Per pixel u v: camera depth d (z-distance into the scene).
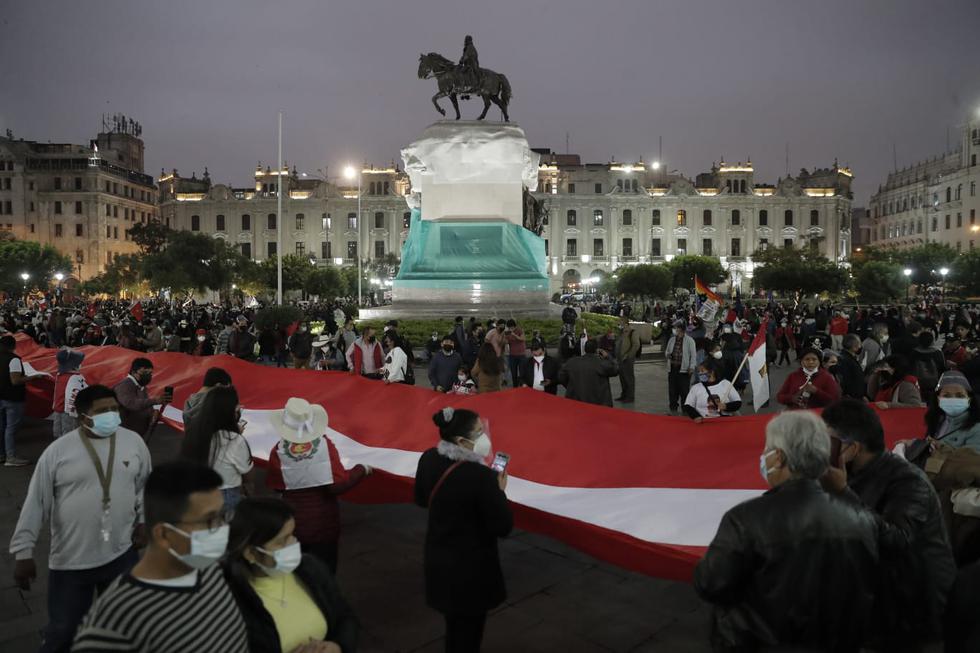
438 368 11.32
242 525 2.64
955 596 2.73
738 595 2.84
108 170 97.88
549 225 98.12
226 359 10.12
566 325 17.05
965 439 4.70
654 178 110.06
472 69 23.41
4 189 94.50
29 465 9.62
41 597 5.58
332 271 71.81
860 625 2.75
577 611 5.29
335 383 8.80
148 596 2.28
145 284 69.31
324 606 2.79
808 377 7.46
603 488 5.48
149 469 4.41
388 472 6.38
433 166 23.67
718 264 74.69
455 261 23.70
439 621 5.12
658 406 14.26
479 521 3.96
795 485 2.82
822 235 98.94
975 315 30.92
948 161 97.12
